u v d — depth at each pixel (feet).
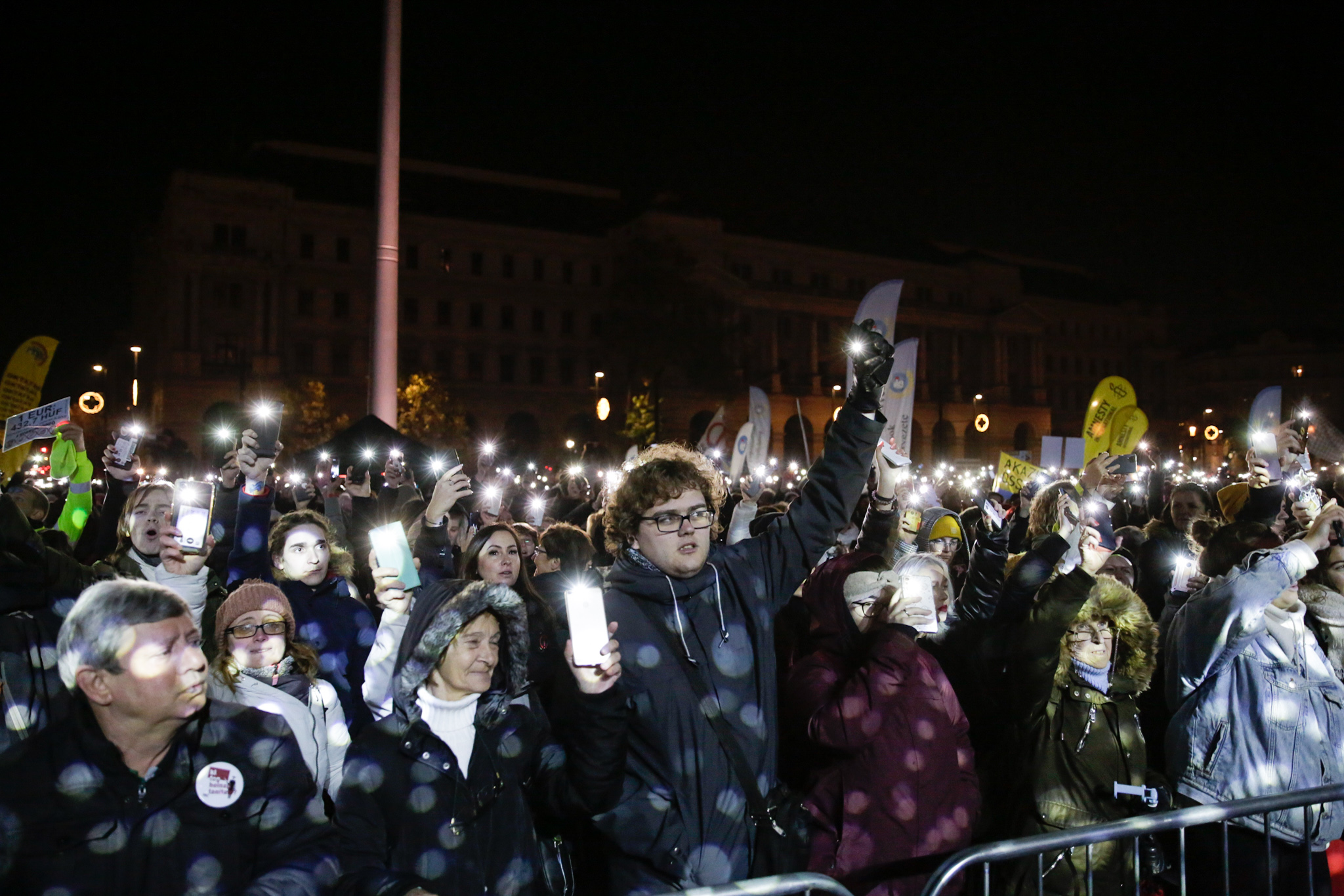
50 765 7.30
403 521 17.13
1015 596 12.78
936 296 251.80
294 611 14.25
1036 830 12.15
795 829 9.73
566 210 228.22
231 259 175.11
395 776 8.92
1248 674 12.83
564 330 211.00
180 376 170.40
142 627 7.34
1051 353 272.31
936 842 10.77
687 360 194.29
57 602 11.13
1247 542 13.62
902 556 15.38
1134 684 12.46
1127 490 34.58
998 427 249.14
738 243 221.25
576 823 11.14
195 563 12.26
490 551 14.08
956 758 11.20
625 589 10.09
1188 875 13.17
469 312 201.46
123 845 7.35
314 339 185.88
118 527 14.03
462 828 8.91
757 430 43.75
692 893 8.05
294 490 23.21
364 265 189.98
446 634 9.09
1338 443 20.59
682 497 10.07
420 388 168.04
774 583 10.86
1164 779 12.91
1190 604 13.48
